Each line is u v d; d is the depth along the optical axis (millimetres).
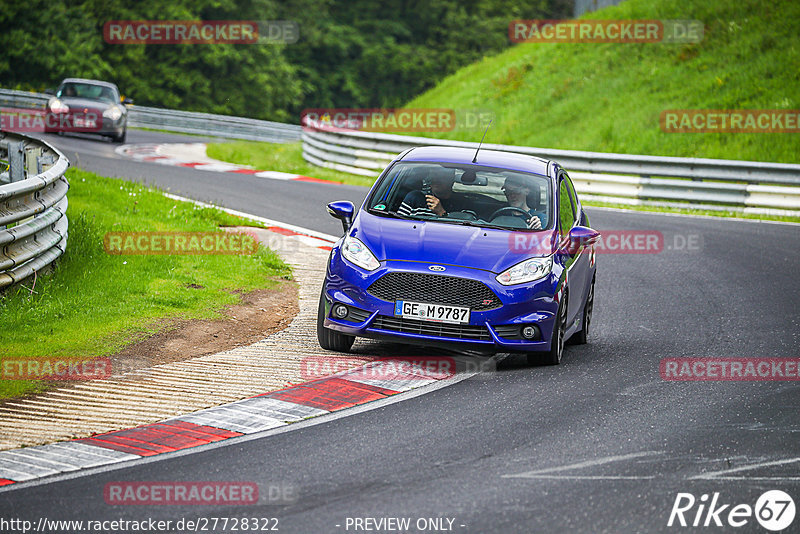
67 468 19688
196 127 143000
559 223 31281
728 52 111688
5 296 31875
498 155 34500
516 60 138375
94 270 36781
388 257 28734
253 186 72875
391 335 28375
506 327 28344
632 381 28062
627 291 43719
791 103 97938
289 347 30297
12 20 172500
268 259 42969
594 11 149375
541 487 19141
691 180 80062
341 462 20359
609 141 103188
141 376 26266
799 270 49469
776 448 22031
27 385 24906
